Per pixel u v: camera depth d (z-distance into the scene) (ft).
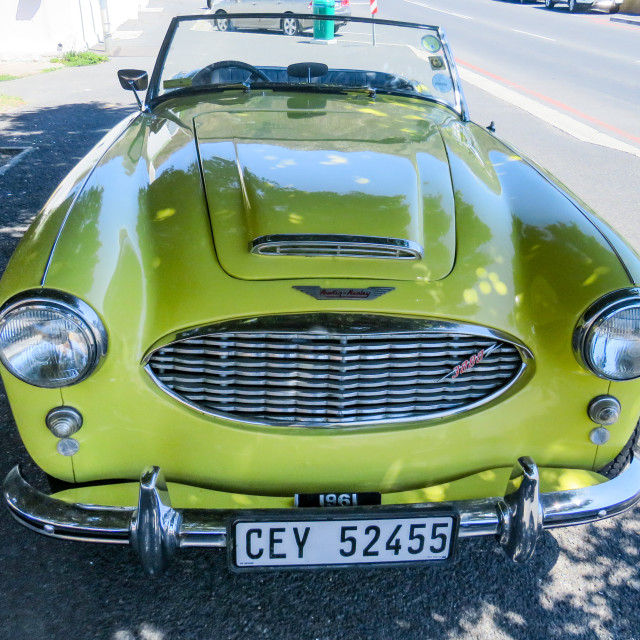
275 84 11.03
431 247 6.77
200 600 7.10
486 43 51.78
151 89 11.17
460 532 6.14
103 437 6.27
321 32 11.46
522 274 6.78
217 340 6.15
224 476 6.44
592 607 7.18
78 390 6.04
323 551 6.16
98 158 8.29
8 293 5.83
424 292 6.32
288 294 6.19
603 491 6.46
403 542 6.18
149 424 6.24
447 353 6.35
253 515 5.96
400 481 6.55
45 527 6.05
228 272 6.38
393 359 6.31
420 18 63.26
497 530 6.14
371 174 7.79
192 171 7.79
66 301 5.73
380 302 6.18
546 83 37.29
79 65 38.58
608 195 19.69
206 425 6.26
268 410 6.36
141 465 6.42
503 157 9.21
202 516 5.97
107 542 6.00
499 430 6.52
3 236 15.33
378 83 11.93
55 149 22.49
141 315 6.17
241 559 6.12
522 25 63.87
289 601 7.14
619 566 7.72
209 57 11.50
